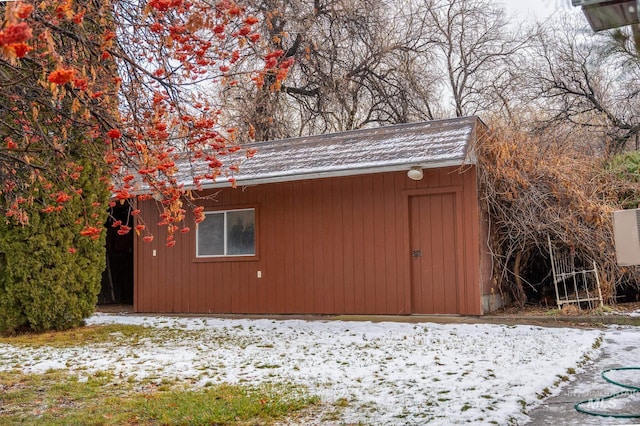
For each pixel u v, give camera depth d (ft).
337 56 71.97
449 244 35.83
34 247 34.32
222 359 25.46
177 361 25.21
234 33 16.25
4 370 23.89
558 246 36.86
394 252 37.17
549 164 37.73
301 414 16.57
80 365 24.75
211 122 18.16
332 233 39.17
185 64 17.35
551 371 20.70
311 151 40.81
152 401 18.22
